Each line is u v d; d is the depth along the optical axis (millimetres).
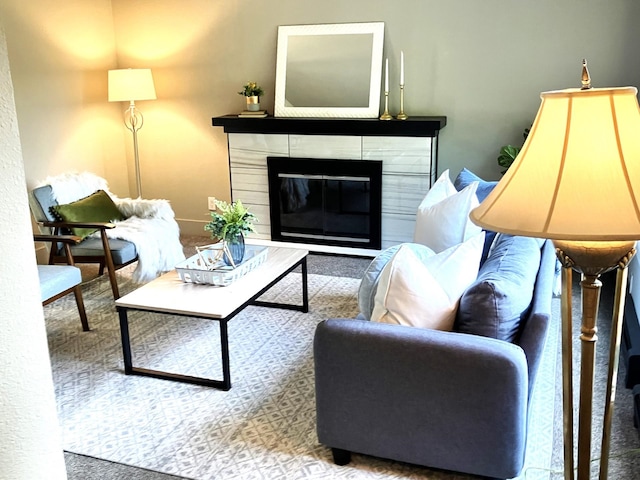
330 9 4938
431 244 3273
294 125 4930
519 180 1163
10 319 781
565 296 1321
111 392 2973
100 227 3857
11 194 764
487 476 2152
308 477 2316
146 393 2957
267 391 2943
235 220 3297
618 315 1295
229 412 2775
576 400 2805
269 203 5238
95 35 5398
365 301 2570
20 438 817
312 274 4621
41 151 4961
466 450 2137
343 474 2330
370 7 4828
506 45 4590
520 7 4488
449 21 4672
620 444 2463
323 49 4953
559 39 4465
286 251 3781
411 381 2123
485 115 4777
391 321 2262
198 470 2377
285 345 3426
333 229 5113
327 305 3984
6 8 4547
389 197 4852
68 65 5145
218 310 2863
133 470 2389
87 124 5402
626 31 4316
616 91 1090
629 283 3596
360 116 4922
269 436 2588
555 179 1107
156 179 5855
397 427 2207
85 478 2348
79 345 3479
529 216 1108
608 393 1377
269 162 5113
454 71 4762
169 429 2654
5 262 765
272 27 5133
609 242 1175
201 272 3180
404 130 4641
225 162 5574
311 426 2652
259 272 3398
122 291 4320
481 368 2018
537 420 2666
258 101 5168
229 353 3197
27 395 819
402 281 2207
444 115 4871
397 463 2391
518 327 2188
